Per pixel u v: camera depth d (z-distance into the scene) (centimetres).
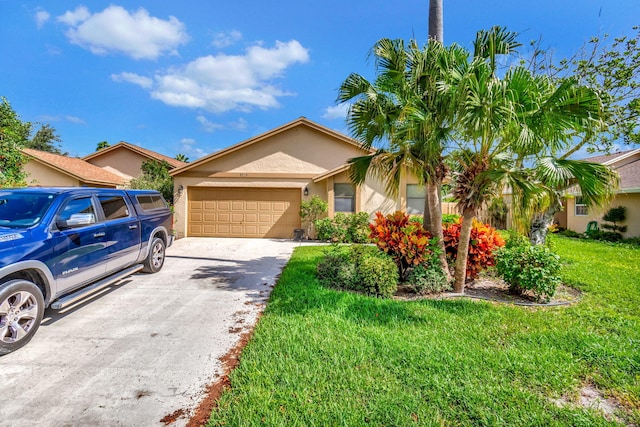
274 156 1323
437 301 501
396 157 600
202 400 260
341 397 257
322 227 1215
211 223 1338
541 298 523
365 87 599
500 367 301
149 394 267
